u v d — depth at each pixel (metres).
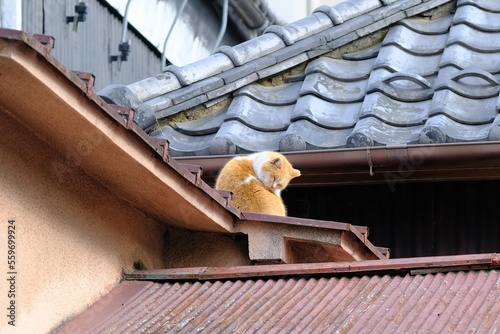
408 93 16.55
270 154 15.73
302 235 11.70
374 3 18.86
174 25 21.58
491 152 14.44
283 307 10.30
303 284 10.69
